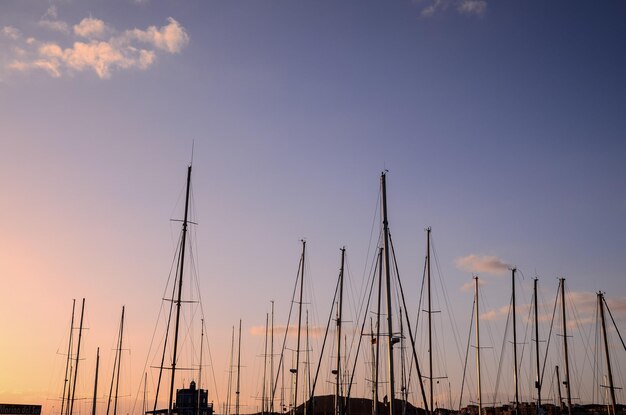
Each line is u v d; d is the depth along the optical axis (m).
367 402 87.56
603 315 72.75
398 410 77.88
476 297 79.25
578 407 82.62
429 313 70.75
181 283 59.72
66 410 88.00
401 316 66.25
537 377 81.31
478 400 77.06
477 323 78.69
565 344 78.44
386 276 53.84
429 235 72.62
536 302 83.06
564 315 79.38
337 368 75.00
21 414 86.19
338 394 74.81
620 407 79.88
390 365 52.28
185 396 99.38
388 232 55.28
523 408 82.69
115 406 91.94
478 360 77.88
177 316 58.91
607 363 71.50
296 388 80.94
